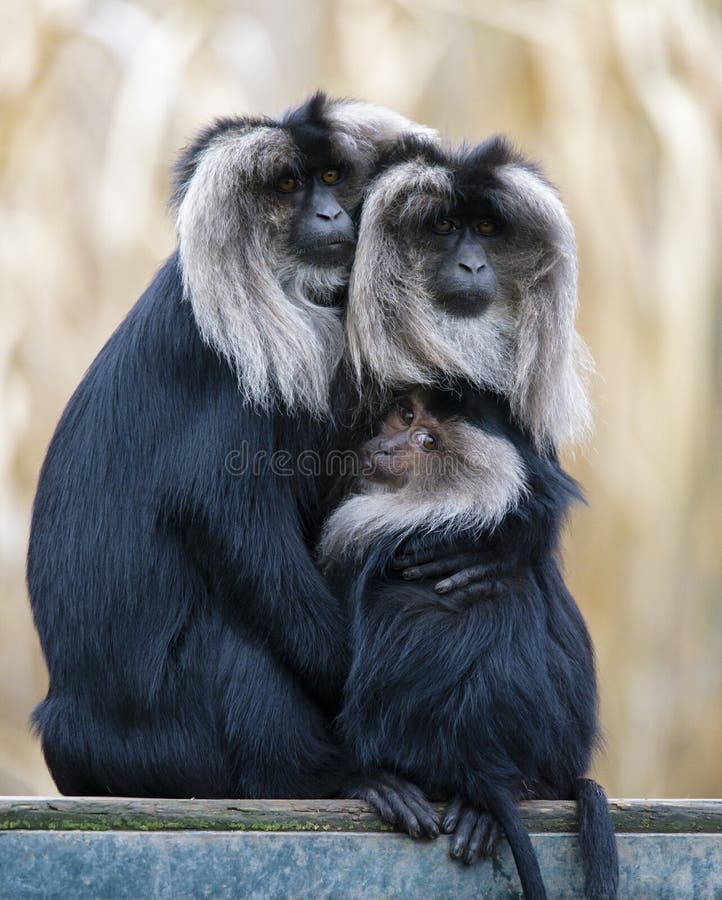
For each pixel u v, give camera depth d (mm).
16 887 11398
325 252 14539
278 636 13477
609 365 27094
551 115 27797
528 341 14938
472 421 14648
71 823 11547
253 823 11836
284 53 29875
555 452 15250
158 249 26156
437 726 12922
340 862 11961
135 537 13625
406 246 14742
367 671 13188
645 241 27938
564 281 15117
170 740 13445
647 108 27906
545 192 15258
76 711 13789
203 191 13797
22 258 26781
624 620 27438
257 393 13359
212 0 28281
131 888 11531
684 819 12406
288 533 13688
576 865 12438
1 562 25891
